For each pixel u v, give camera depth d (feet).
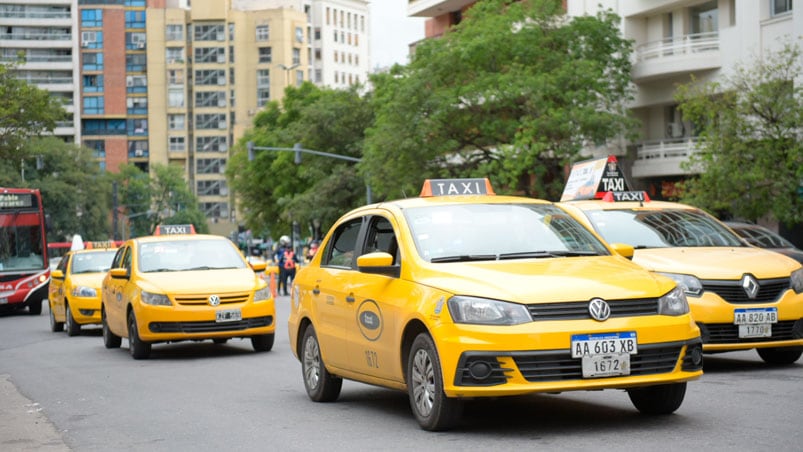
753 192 107.96
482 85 144.87
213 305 58.80
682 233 46.62
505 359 26.99
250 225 281.74
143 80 520.01
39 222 120.47
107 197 368.07
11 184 323.57
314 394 37.55
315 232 238.68
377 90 188.24
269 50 526.16
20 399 43.06
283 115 273.95
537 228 32.42
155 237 64.95
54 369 55.83
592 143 157.99
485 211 32.99
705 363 45.98
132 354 60.75
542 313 27.27
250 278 60.80
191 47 523.70
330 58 582.76
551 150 149.07
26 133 168.86
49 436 32.71
